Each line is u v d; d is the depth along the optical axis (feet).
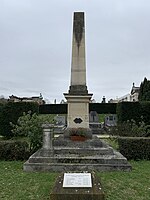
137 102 71.56
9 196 20.08
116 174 26.76
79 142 34.86
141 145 37.27
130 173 27.40
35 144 38.32
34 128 38.22
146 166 31.99
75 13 40.86
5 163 33.60
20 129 39.50
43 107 137.69
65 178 19.31
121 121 71.51
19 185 22.82
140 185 23.00
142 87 139.03
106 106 137.59
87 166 28.30
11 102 66.74
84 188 18.03
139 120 70.59
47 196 19.93
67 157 29.40
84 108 38.63
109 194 20.51
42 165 28.37
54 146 34.22
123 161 29.07
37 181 23.95
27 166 28.55
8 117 66.08
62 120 89.56
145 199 19.58
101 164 28.55
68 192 17.44
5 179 24.90
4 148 36.22
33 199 19.38
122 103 71.87
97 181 19.42
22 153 36.19
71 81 39.32
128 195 20.42
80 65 39.58
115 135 56.85
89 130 37.65
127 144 37.32
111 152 31.76
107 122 99.09
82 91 38.73
